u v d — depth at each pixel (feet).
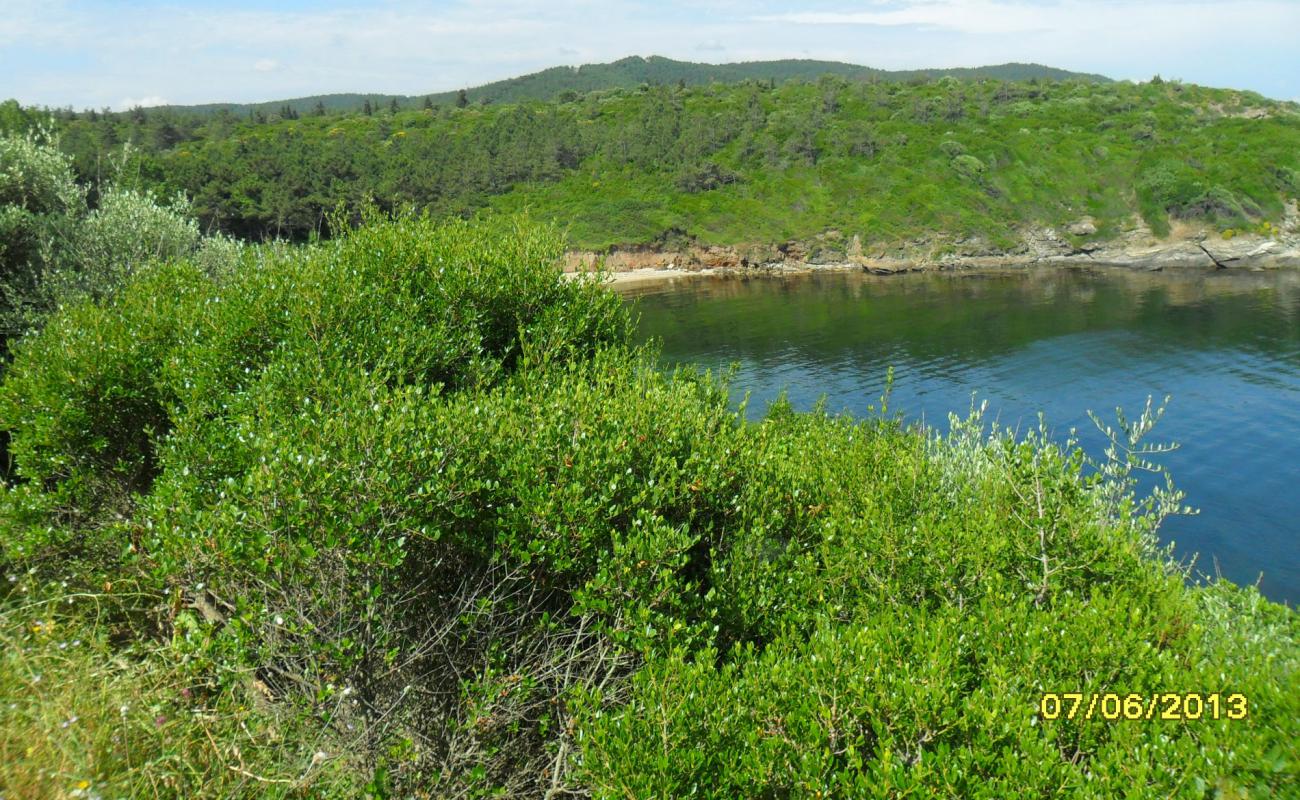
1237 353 137.90
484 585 16.24
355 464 14.62
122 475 23.63
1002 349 149.79
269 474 13.87
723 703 12.44
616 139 345.31
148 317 25.75
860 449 23.41
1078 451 17.54
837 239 268.82
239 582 15.78
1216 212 244.42
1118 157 282.97
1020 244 259.60
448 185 291.58
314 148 312.50
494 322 26.07
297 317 22.09
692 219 281.74
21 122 137.49
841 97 381.19
